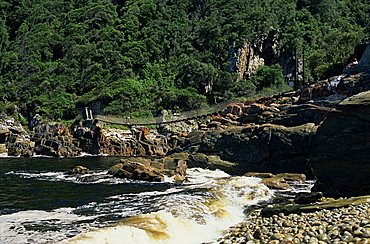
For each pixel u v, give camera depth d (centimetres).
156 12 12962
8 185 3366
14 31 14025
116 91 9575
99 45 11669
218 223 2077
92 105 9462
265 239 1598
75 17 13300
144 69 10969
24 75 11444
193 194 2570
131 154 7269
